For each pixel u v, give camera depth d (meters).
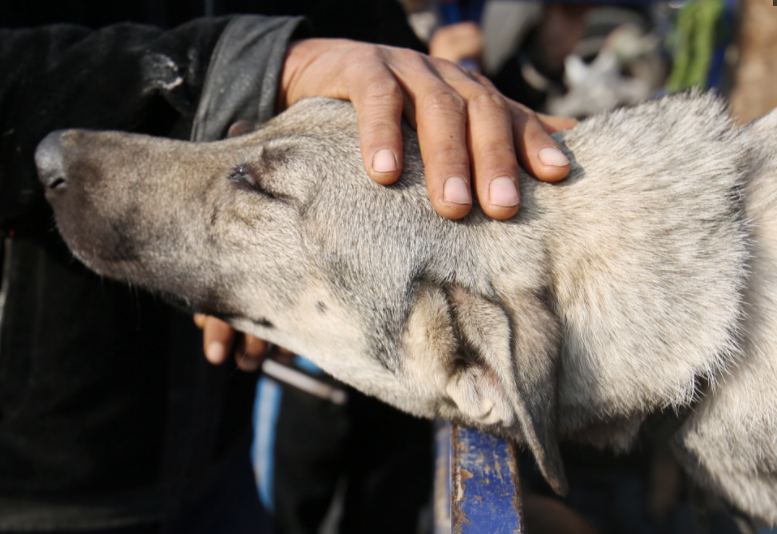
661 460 0.79
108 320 0.55
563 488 0.46
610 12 1.39
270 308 0.55
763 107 1.02
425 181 0.52
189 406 0.58
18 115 0.50
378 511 0.84
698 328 0.51
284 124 0.54
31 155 0.51
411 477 0.84
